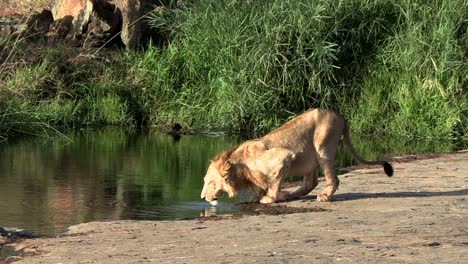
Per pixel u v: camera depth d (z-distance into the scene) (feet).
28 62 121.60
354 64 119.96
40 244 48.06
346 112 118.62
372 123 116.67
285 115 117.70
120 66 126.41
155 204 64.44
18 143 100.58
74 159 88.17
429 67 114.93
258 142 62.85
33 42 128.16
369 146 102.94
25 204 64.39
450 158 85.66
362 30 119.44
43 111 114.62
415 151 98.32
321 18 118.11
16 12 141.38
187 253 44.34
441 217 54.08
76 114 119.65
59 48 124.47
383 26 119.96
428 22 117.91
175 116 120.57
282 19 117.60
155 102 123.03
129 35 131.64
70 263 42.88
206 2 122.83
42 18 132.98
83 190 70.44
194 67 123.44
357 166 81.71
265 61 116.88
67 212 61.52
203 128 118.73
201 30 122.83
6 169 81.00
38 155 90.63
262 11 119.96
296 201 62.90
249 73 117.70
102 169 81.71
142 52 129.80
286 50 117.80
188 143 104.06
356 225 51.65
